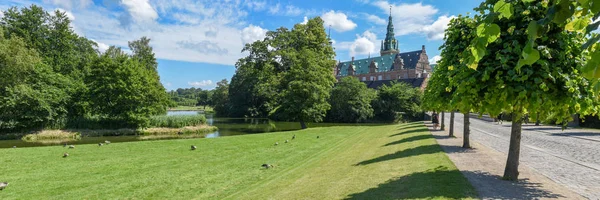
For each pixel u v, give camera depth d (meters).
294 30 44.25
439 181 7.14
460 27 9.11
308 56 37.47
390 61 116.75
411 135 19.12
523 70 5.75
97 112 35.12
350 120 58.31
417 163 9.56
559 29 6.02
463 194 6.15
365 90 61.38
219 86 94.69
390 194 6.50
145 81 37.66
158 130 36.19
